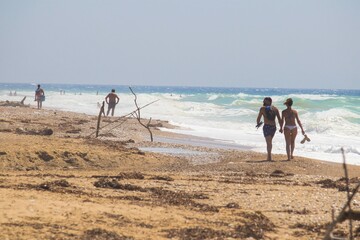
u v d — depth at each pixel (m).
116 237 22.23
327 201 32.84
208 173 43.81
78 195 29.62
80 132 68.00
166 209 27.84
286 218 28.50
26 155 44.22
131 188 33.16
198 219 26.16
